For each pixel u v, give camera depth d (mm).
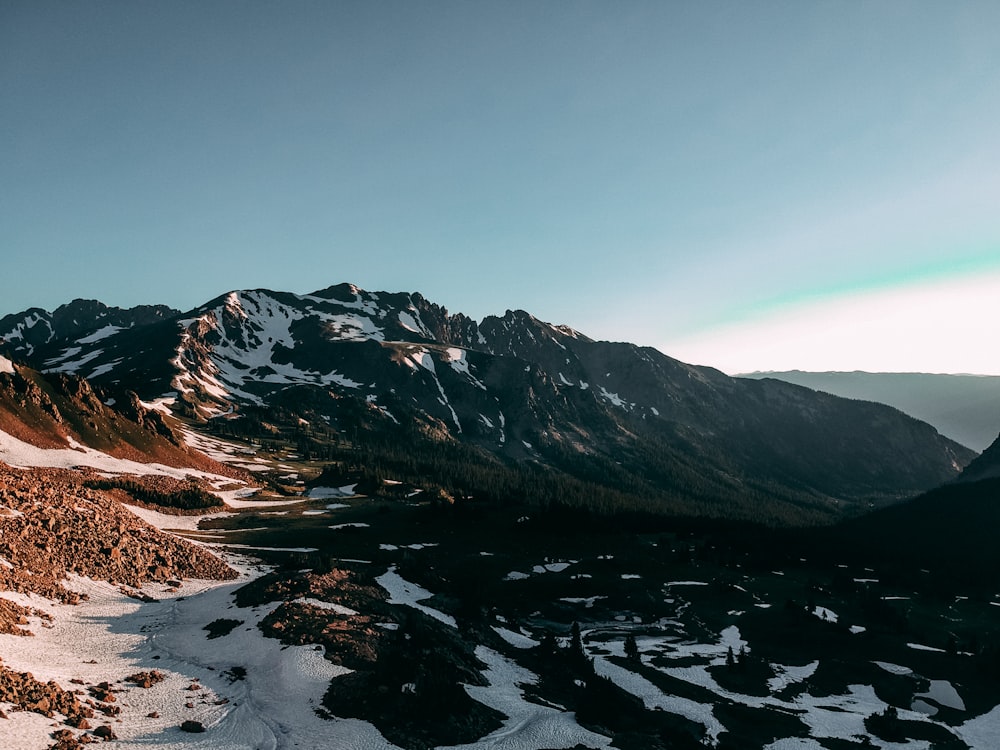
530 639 95062
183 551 101562
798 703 86000
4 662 52469
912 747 74562
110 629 69250
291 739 48438
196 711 52156
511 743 54188
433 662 65938
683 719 67938
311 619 70000
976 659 109438
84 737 44281
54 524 86812
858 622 127188
